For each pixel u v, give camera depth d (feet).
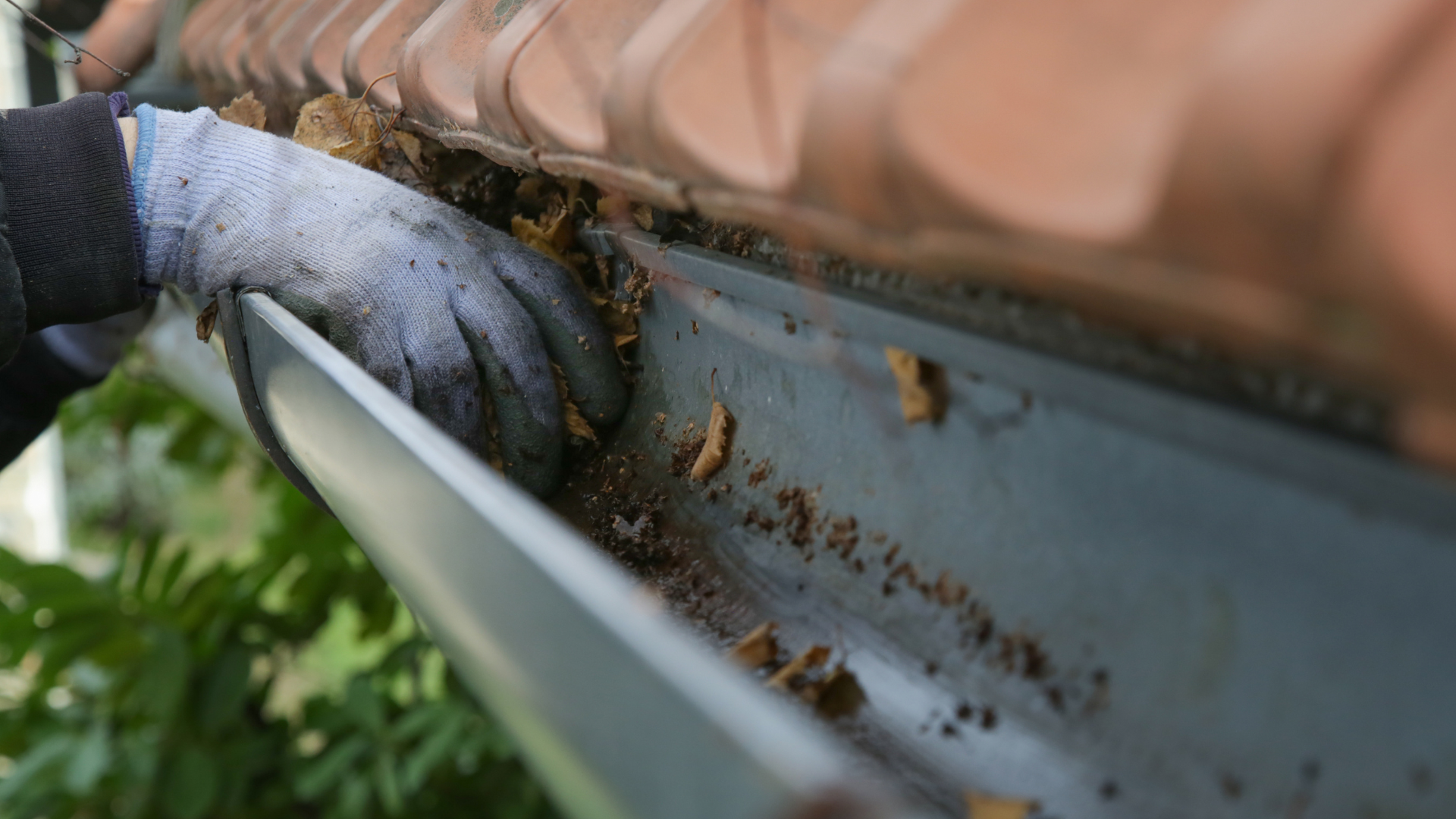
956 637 2.32
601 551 2.78
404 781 6.05
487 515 1.78
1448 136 1.10
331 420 2.45
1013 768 2.22
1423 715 1.65
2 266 2.86
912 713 2.31
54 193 2.93
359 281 2.92
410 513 2.21
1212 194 1.23
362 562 7.11
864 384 2.45
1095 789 2.12
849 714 2.34
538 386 2.96
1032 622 2.27
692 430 2.83
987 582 2.31
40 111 2.97
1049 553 2.26
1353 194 1.10
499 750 6.00
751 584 2.57
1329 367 1.31
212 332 3.29
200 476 9.07
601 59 2.57
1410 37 1.09
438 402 2.93
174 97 4.85
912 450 2.41
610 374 3.02
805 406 2.59
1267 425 1.64
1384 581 1.70
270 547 6.99
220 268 2.99
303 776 6.18
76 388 4.92
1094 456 2.21
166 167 3.01
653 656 1.32
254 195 3.00
